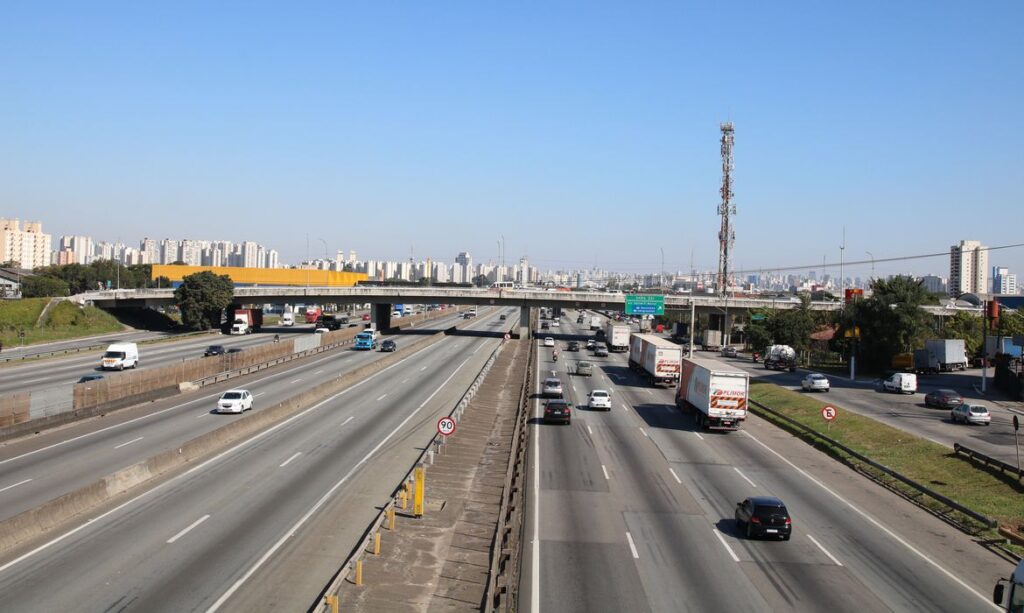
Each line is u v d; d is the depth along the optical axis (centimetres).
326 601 1970
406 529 2825
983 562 2627
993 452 4322
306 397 5881
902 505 3400
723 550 2655
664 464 4091
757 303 12781
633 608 2112
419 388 6994
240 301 13475
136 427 4728
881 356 9119
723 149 14312
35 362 8400
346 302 13562
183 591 2128
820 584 2336
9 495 3080
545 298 12719
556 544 2684
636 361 8681
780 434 5225
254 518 2858
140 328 12825
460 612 2102
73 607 1989
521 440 4500
